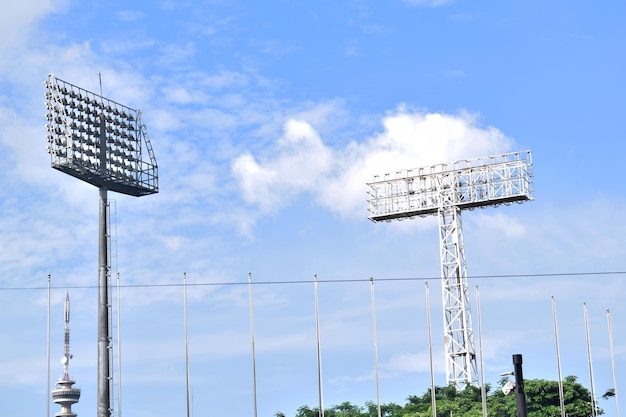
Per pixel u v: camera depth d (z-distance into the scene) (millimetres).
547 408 162000
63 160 149375
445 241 187750
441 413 163375
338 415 171625
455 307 183375
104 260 151750
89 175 151750
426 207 189250
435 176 190000
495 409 162125
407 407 169875
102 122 155750
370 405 173625
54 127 149625
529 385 164125
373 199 193375
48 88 150250
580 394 165875
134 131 161500
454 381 178750
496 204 187250
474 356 181125
